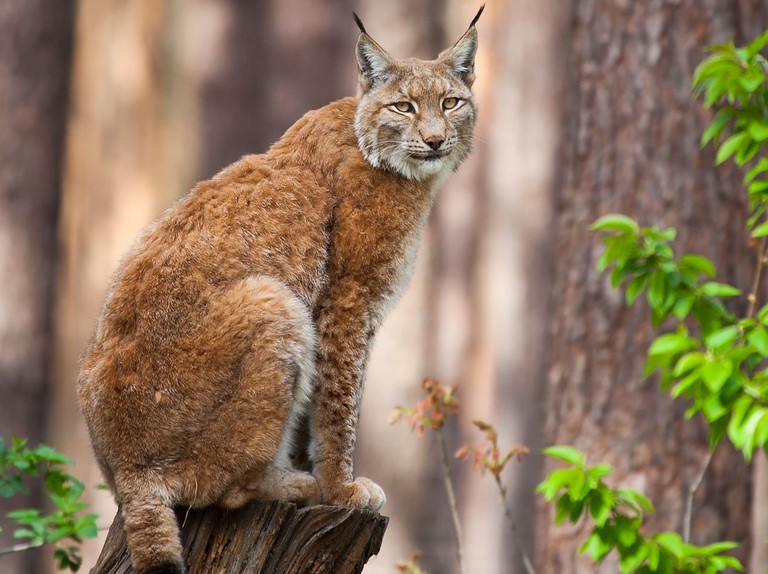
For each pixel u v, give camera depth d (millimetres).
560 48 25391
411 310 25016
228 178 8461
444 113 9422
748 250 12656
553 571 12672
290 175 8602
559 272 13328
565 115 14211
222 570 7547
